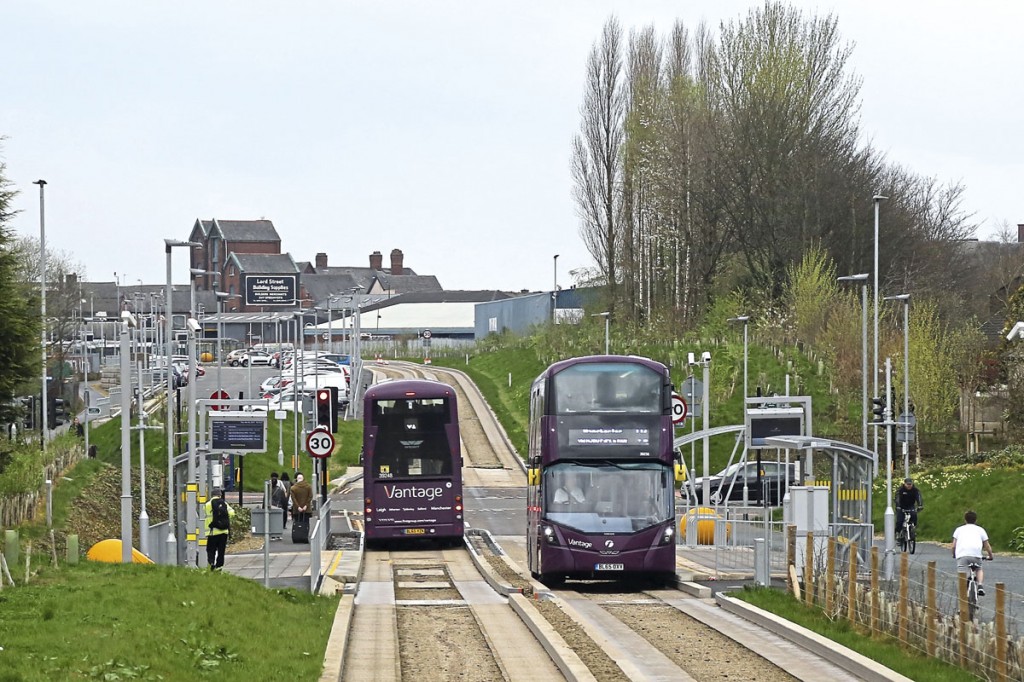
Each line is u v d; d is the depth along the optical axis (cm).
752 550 7981
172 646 4428
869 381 17675
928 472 13238
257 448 9544
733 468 14362
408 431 10856
